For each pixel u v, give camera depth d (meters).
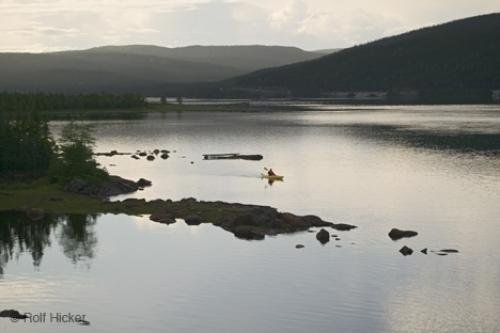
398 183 128.75
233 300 65.50
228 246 82.56
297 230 89.62
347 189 122.62
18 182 119.19
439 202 109.31
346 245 82.81
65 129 141.88
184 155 176.88
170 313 62.69
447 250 80.56
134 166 155.00
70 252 81.12
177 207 101.00
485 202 108.81
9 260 78.31
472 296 66.19
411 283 69.75
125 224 93.81
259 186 126.62
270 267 74.69
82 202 106.69
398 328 59.31
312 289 68.19
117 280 71.31
